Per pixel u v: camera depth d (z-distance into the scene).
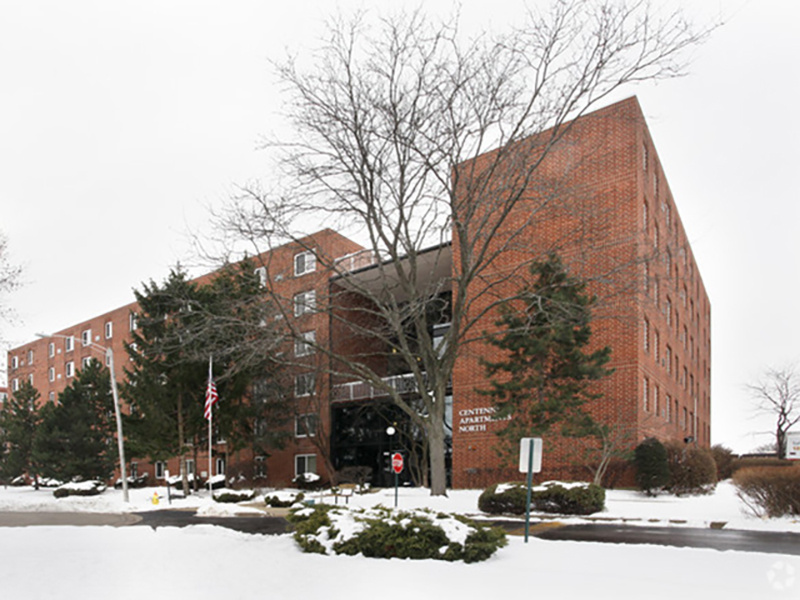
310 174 15.79
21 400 49.69
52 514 23.06
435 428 16.69
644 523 15.32
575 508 17.20
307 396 36.25
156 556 8.98
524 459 10.95
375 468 34.44
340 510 10.94
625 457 21.50
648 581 7.38
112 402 43.34
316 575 7.94
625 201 24.33
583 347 24.62
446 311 32.69
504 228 25.77
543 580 7.52
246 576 7.86
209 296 28.42
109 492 38.88
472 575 7.87
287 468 37.50
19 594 6.71
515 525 15.01
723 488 26.23
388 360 34.97
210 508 22.11
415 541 9.23
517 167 15.43
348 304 36.12
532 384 22.75
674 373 32.12
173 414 31.80
